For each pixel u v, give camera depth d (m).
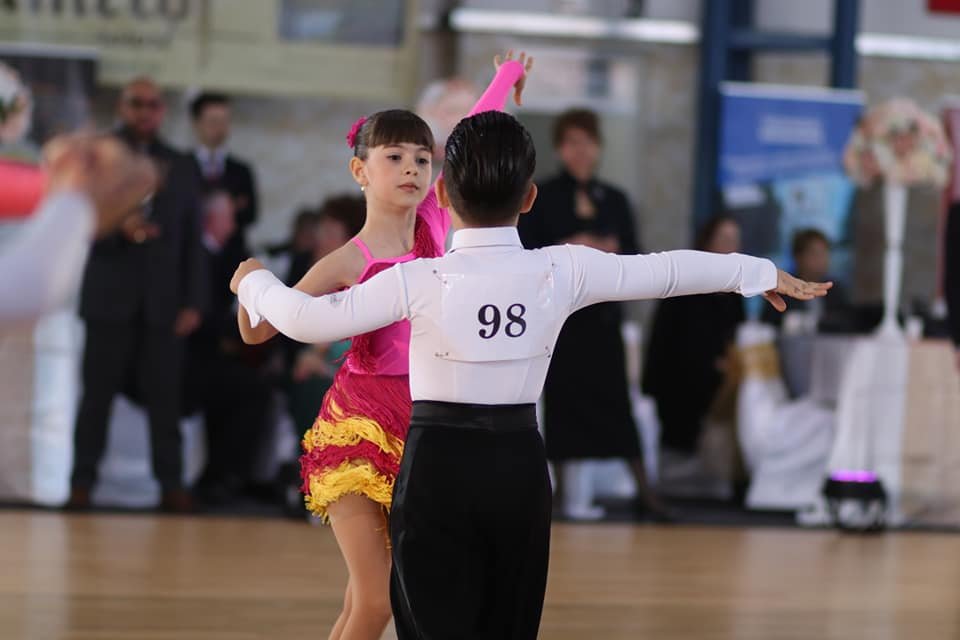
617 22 30.36
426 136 9.16
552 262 7.64
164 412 20.59
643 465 21.44
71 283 4.33
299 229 23.64
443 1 30.06
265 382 22.27
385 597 8.76
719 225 23.28
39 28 26.30
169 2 26.97
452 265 7.56
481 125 7.70
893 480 21.73
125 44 26.80
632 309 30.42
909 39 31.22
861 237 30.94
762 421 22.88
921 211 30.81
